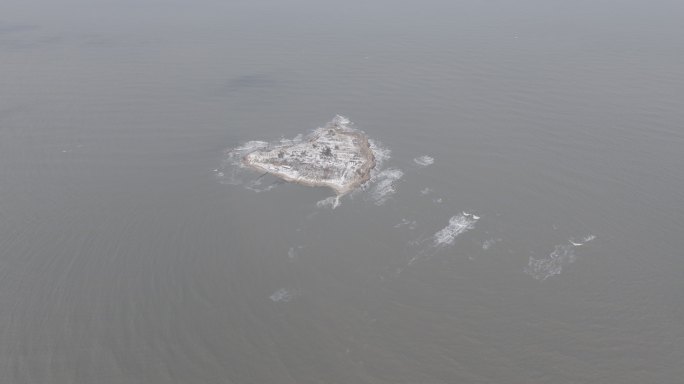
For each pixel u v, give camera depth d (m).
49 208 119.69
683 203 116.81
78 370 81.94
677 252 103.06
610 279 97.06
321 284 98.31
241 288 97.62
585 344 84.25
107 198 123.44
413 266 102.12
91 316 91.50
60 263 103.50
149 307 93.25
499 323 88.81
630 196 119.50
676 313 89.31
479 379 79.19
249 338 87.31
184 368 82.06
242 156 141.38
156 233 111.81
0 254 105.56
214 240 109.88
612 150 137.75
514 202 119.19
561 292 94.56
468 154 139.12
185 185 128.62
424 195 122.88
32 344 86.50
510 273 99.56
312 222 114.69
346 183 127.38
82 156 141.00
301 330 88.69
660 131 146.50
